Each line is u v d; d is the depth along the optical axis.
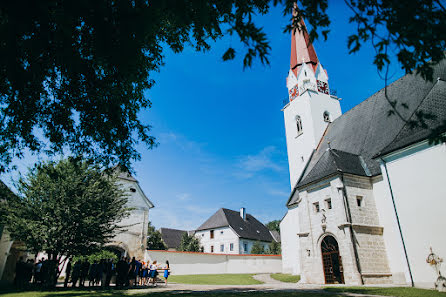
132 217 30.48
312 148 31.58
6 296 12.07
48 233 15.71
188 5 5.44
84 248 16.69
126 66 6.21
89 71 8.15
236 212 61.44
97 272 17.73
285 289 14.62
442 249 13.95
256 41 4.72
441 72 19.36
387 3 4.87
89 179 17.77
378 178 18.88
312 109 33.00
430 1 4.70
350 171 18.92
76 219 16.28
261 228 62.41
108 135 9.82
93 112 9.37
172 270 28.30
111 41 5.60
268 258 35.06
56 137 9.44
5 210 16.22
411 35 4.78
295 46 38.09
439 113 15.50
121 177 31.00
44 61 6.96
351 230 16.88
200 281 22.09
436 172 14.74
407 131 17.05
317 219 19.14
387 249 17.47
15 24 5.12
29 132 9.05
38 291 14.82
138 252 29.64
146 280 20.06
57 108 9.17
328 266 17.83
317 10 5.09
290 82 37.16
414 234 15.22
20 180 16.61
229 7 5.59
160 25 7.93
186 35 9.34
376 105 24.59
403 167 16.42
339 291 12.58
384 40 5.00
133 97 10.27
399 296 10.75
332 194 18.33
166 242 61.09
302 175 29.20
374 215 18.33
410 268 15.07
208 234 57.75
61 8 5.39
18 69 6.34
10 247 22.11
